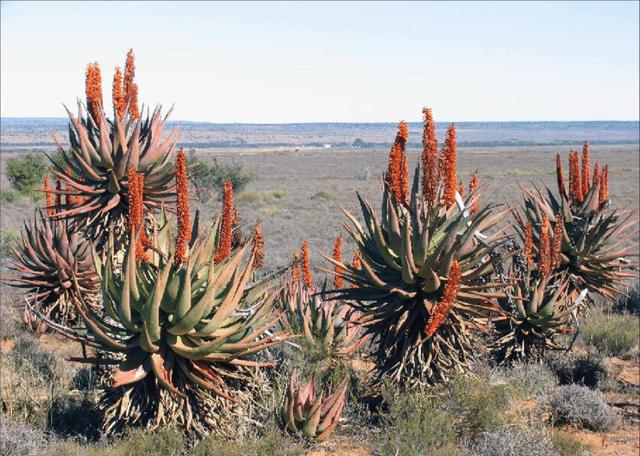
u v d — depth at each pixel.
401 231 8.84
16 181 42.12
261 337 8.16
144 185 9.04
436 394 8.77
